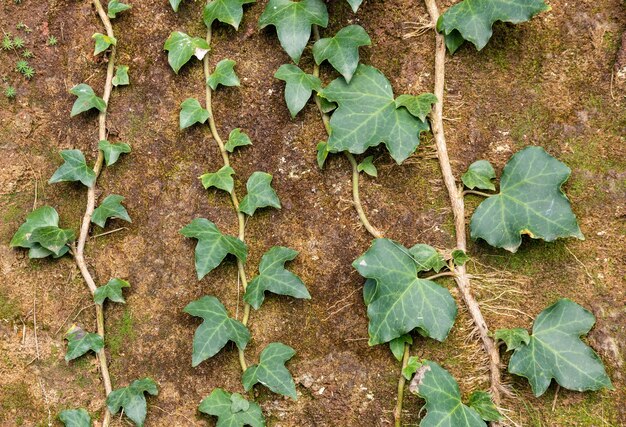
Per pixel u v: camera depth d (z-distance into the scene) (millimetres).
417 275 1039
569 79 1043
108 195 1079
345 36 1049
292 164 1067
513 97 1049
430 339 1041
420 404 1039
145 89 1083
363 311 1052
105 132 1082
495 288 1040
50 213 1074
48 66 1089
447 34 1040
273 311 1062
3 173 1084
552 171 1023
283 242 1065
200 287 1067
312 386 1052
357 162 1058
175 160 1078
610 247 1030
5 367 1070
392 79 1061
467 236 1046
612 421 1017
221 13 1066
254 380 1045
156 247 1074
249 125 1073
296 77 1056
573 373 1013
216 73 1070
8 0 1089
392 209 1056
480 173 1040
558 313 1022
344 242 1059
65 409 1066
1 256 1078
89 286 1073
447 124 1055
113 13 1081
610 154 1036
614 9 1039
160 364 1065
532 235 1021
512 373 1024
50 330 1073
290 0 1058
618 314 1024
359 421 1047
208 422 1058
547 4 1047
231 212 1070
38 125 1088
